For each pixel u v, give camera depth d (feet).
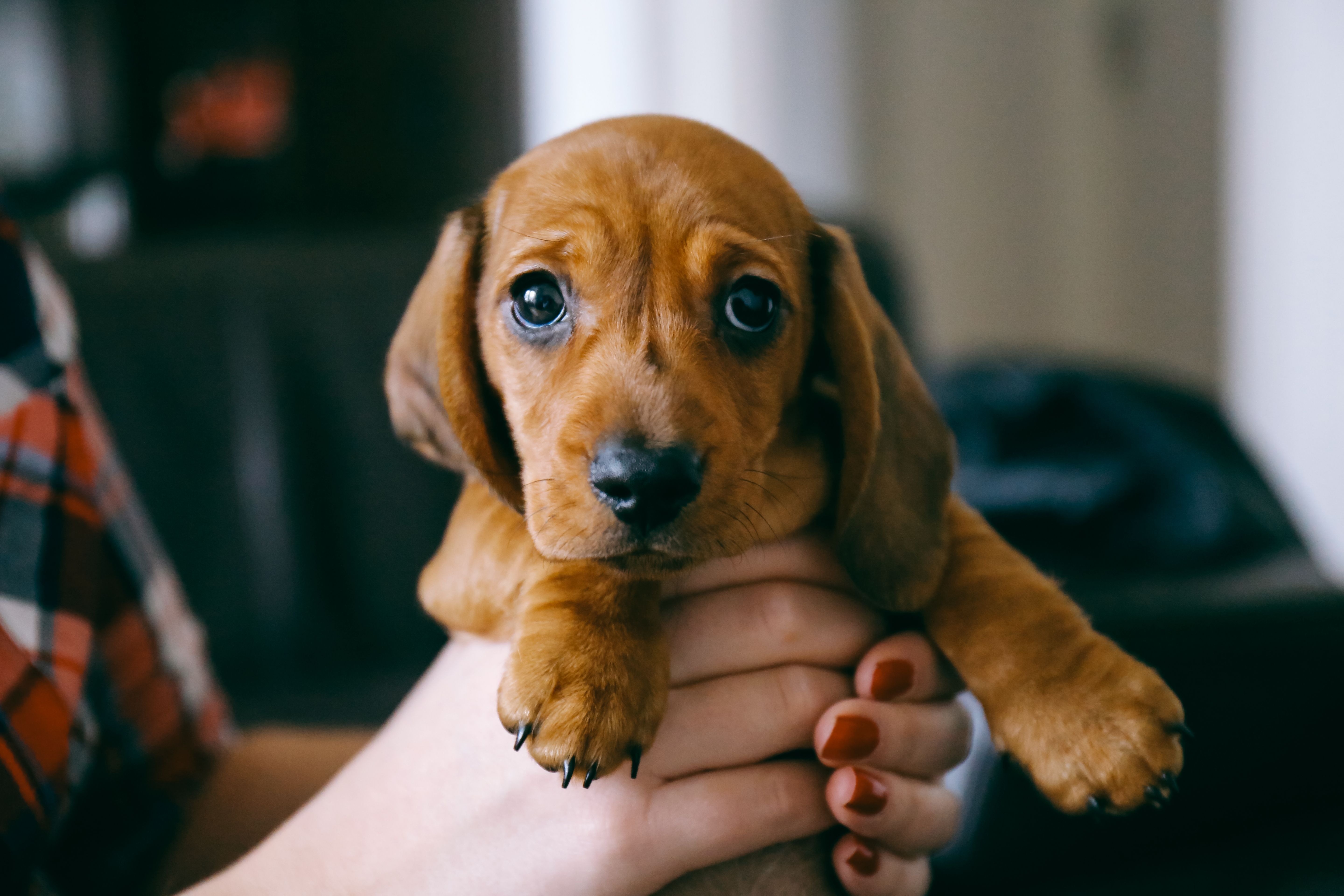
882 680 0.96
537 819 0.92
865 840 0.98
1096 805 0.89
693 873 0.96
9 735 0.88
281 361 2.51
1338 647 1.42
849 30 3.82
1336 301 2.98
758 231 1.00
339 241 2.81
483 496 1.05
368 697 2.31
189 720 1.24
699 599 0.98
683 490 0.88
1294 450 3.15
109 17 3.25
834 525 1.06
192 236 3.17
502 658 0.99
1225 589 1.52
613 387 0.93
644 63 3.75
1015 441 2.02
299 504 2.49
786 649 0.98
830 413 1.11
